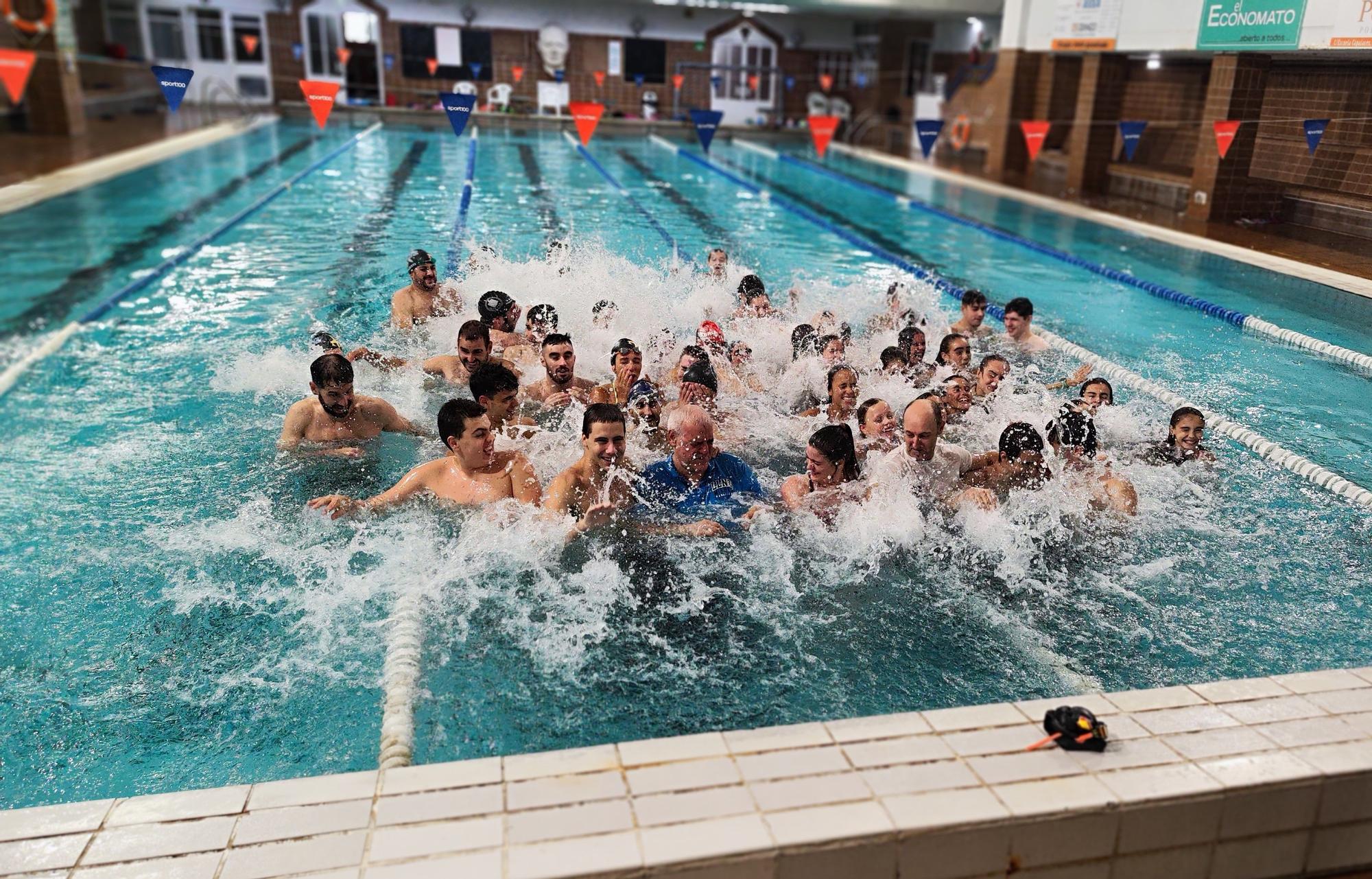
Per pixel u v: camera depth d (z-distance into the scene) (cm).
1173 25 865
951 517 303
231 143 1205
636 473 308
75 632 241
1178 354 491
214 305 517
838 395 369
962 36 1534
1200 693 193
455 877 144
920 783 164
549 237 712
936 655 238
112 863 149
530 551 278
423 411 383
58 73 1118
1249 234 777
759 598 261
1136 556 287
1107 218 863
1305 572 280
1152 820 163
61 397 388
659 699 219
